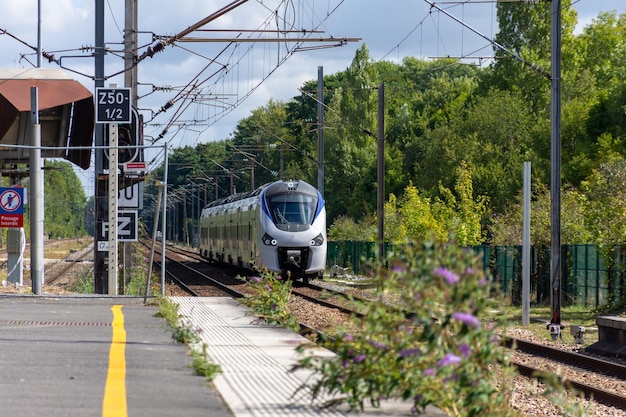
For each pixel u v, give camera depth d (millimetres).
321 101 57969
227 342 18703
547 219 41938
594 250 36656
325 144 118000
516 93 97875
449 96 127500
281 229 47562
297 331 22141
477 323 9039
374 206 109750
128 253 37875
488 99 94625
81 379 12922
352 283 51438
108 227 31516
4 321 21391
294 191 48812
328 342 11383
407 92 163250
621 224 35219
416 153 110000
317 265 47906
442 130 92938
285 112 163250
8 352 15680
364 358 10555
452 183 87562
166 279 53438
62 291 33344
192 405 11180
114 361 14891
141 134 36156
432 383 10266
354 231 69500
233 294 40562
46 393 11656
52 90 33281
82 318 22891
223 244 64625
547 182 80438
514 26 101250
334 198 113438
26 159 38312
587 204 39125
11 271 34781
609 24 104688
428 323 9414
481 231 59875
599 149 77625
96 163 32844
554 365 21531
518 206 49906
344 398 10914
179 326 19547
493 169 84438
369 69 117250
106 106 30734
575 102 87625
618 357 23500
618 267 34531
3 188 30312
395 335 10492
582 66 103000
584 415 13164
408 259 9789
